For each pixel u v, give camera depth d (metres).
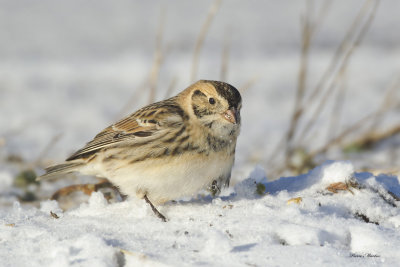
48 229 6.80
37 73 23.45
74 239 6.34
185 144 7.96
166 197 8.08
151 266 5.72
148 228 6.75
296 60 26.16
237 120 8.16
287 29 31.41
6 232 6.75
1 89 21.20
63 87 21.78
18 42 28.11
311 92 21.53
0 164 12.81
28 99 20.12
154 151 7.95
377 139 14.98
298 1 37.66
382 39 29.86
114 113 18.88
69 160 8.68
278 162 13.36
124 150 8.13
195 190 8.11
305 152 13.30
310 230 6.31
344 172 8.01
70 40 28.75
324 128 16.86
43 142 15.46
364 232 6.36
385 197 7.70
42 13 33.19
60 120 17.95
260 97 21.12
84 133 16.62
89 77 23.08
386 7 35.41
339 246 6.23
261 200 7.65
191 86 8.59
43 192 10.77
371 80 22.78
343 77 15.00
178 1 36.66
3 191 10.66
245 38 29.62
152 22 31.88
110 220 7.14
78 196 9.52
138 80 22.70
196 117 8.15
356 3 35.88
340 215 7.21
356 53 27.52
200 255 5.87
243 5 36.31
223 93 8.20
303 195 7.82
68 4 35.44
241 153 14.77
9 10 33.44
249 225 6.56
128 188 8.18
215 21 32.38
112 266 5.80
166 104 8.47
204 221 6.88
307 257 5.75
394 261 5.71
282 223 6.56
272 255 5.82
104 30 30.39
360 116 17.98
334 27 31.08
